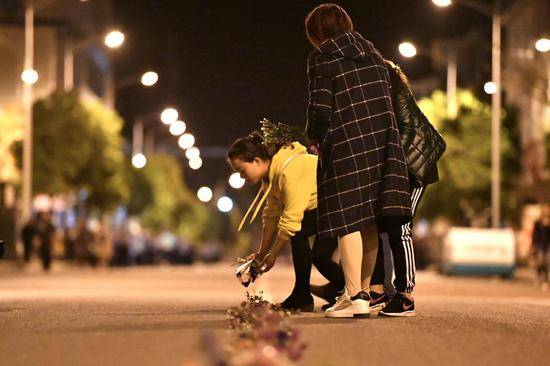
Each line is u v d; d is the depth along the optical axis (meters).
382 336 15.60
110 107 128.75
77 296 31.30
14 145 112.62
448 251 79.25
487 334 16.36
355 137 18.16
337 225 18.09
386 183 18.09
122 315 19.61
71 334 15.86
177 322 17.77
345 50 18.34
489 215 113.19
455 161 113.12
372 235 19.20
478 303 27.09
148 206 179.00
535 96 97.25
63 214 132.12
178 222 198.75
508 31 131.88
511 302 29.64
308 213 21.73
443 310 21.95
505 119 119.81
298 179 20.20
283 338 11.52
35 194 112.88
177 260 156.00
